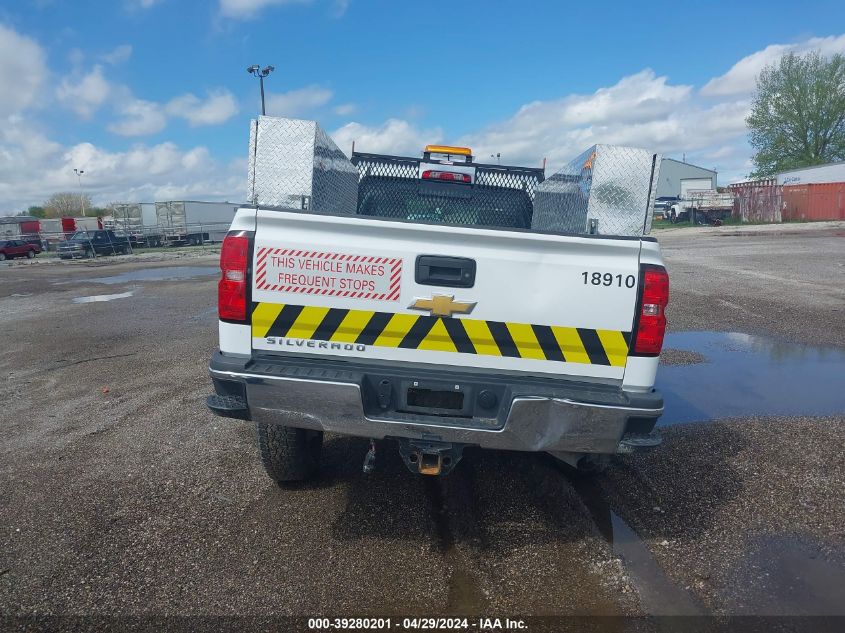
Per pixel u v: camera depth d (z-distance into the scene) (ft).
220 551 11.99
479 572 11.44
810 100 180.96
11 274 78.07
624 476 15.44
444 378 11.35
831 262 59.31
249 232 11.50
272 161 12.45
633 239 11.19
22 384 23.57
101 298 48.88
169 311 40.65
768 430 18.22
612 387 11.45
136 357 27.58
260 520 13.16
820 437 17.61
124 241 122.01
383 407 11.48
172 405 20.59
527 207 21.63
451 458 11.60
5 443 17.42
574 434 11.15
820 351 27.09
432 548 12.21
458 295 11.34
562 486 14.90
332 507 13.75
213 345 29.68
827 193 142.00
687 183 209.56
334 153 15.44
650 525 13.15
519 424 11.07
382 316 11.50
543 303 11.31
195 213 150.30
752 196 153.69
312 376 11.09
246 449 16.84
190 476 15.20
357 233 11.35
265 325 11.66
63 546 12.09
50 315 40.52
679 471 15.67
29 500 13.96
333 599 10.61
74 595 10.61
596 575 11.36
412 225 11.20
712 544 12.39
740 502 14.08
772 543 12.42
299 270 11.46
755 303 38.45
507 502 14.12
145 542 12.28
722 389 22.15
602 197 12.32
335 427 11.45
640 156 12.26
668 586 11.03
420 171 21.40
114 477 15.15
